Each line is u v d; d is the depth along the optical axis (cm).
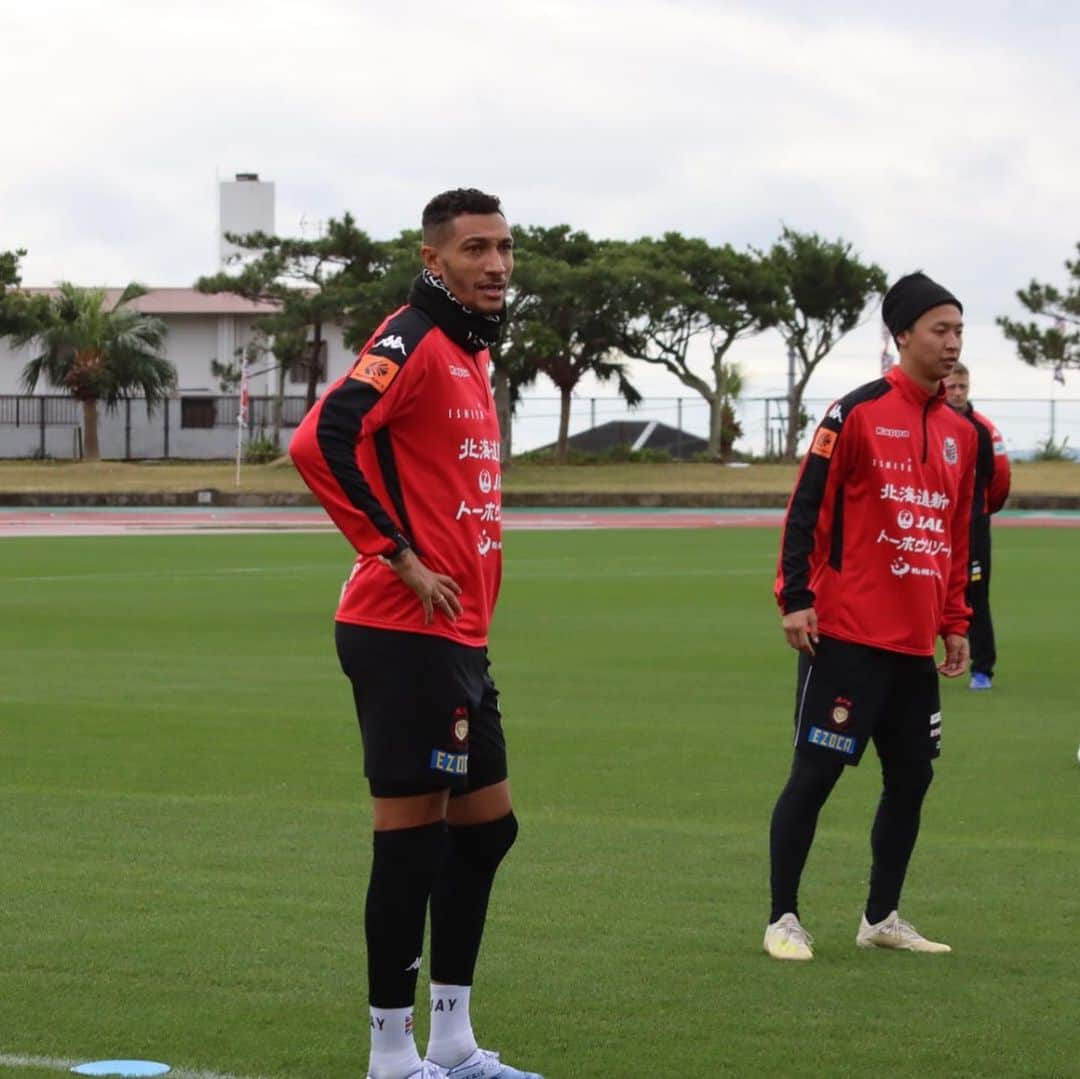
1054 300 12825
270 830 1809
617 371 14462
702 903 1522
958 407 2680
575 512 11388
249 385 16075
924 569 1380
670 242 14450
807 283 14562
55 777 2105
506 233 1106
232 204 17788
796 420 14975
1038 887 1589
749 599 4656
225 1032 1169
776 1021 1199
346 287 13438
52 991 1254
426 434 1080
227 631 3819
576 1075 1094
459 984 1112
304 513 10912
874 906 1395
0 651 3444
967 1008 1230
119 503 12144
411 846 1066
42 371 15188
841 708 1372
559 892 1557
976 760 2266
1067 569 5812
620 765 2208
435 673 1065
